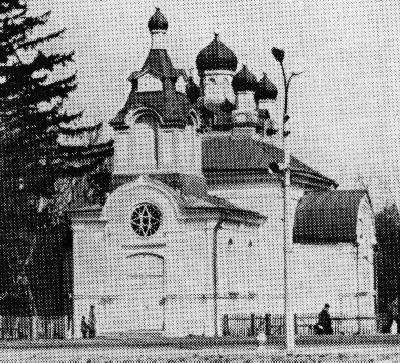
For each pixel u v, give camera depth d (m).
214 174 92.12
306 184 94.94
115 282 84.62
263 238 91.00
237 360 50.09
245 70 97.94
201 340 73.75
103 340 76.31
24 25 88.31
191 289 83.12
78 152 96.38
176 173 86.00
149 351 59.91
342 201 92.44
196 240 83.31
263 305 88.94
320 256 91.44
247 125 96.44
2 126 87.19
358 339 70.69
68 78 90.44
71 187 101.38
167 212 83.88
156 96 86.81
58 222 92.19
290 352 55.53
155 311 83.75
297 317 82.50
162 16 89.94
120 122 86.75
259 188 91.69
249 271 88.31
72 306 86.75
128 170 86.69
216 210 83.00
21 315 87.69
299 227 91.50
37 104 91.19
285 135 58.00
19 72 87.69
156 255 84.00
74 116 92.62
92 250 85.19
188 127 87.69
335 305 91.25
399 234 113.94
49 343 70.69
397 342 66.38
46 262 89.44
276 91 106.81
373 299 94.31
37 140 87.75
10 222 83.62
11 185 84.12
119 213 84.81
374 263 97.19
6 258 83.81
